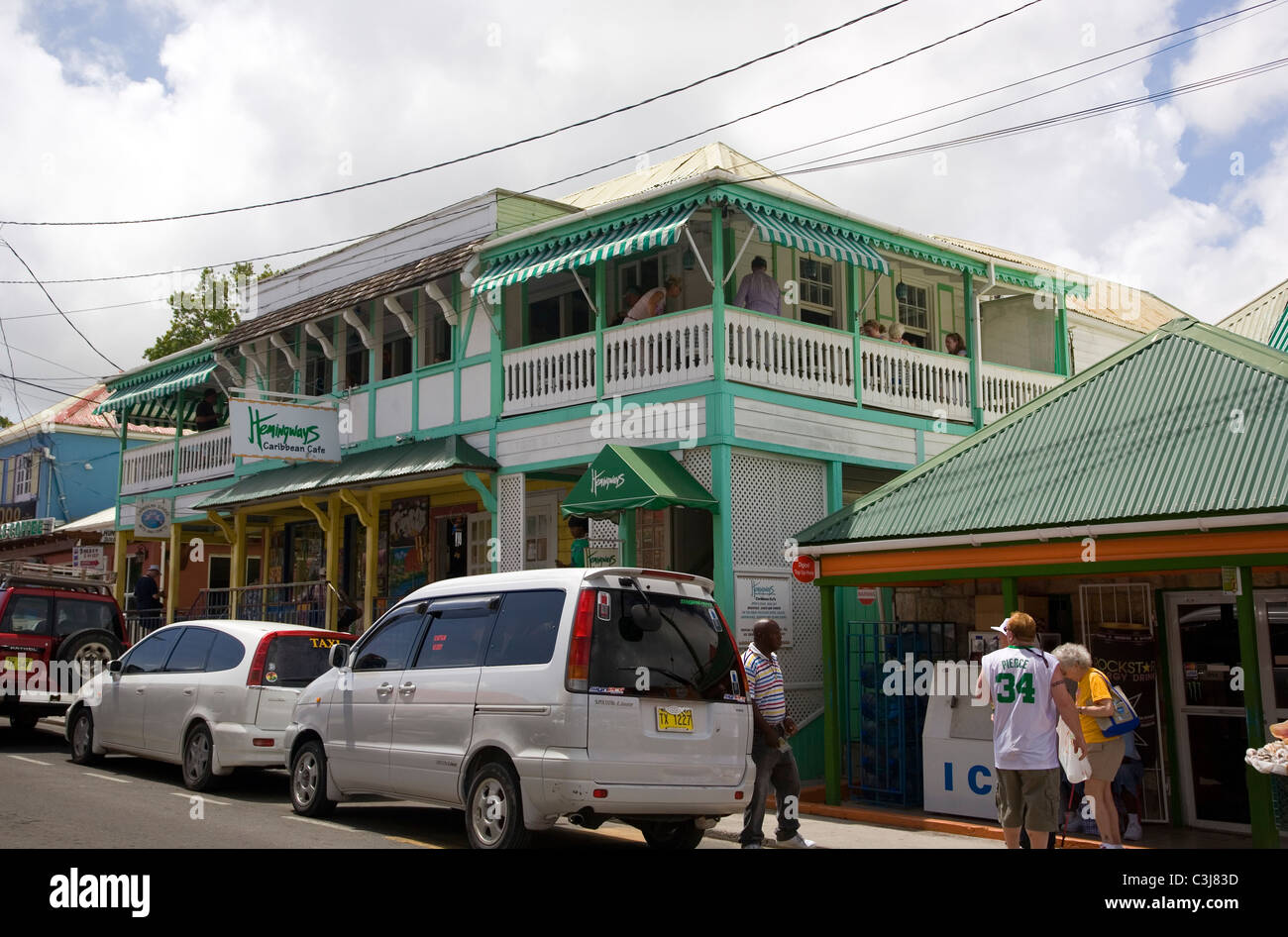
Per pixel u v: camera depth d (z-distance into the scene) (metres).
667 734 8.17
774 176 15.72
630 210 14.35
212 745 11.39
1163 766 11.09
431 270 16.91
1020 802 7.87
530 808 7.94
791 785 9.63
